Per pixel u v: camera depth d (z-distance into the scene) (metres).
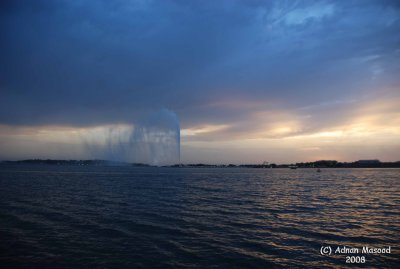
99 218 29.55
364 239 22.06
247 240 21.69
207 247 19.91
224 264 16.81
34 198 44.41
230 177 141.62
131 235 22.88
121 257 17.80
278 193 58.28
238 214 32.72
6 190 56.34
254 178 132.12
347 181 106.81
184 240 21.59
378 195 54.44
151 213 32.88
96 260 17.25
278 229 25.25
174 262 17.02
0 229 24.31
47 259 17.31
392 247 20.16
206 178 127.25
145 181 97.38
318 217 30.97
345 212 34.22
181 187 72.88
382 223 27.86
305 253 18.80
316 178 133.62
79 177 116.62
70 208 35.62
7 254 18.05
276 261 17.31
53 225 26.17
